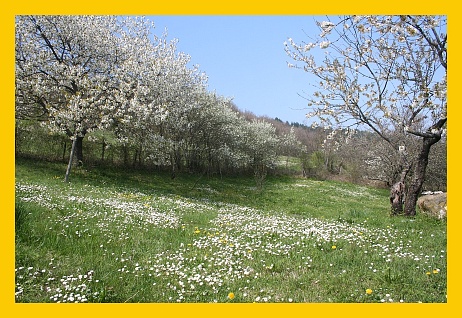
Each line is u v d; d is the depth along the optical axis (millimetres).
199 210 14789
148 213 12367
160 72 26484
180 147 30812
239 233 10148
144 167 31219
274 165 48625
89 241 8094
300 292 6141
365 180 46906
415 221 13711
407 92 12508
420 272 7066
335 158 53531
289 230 10562
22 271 6156
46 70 22359
